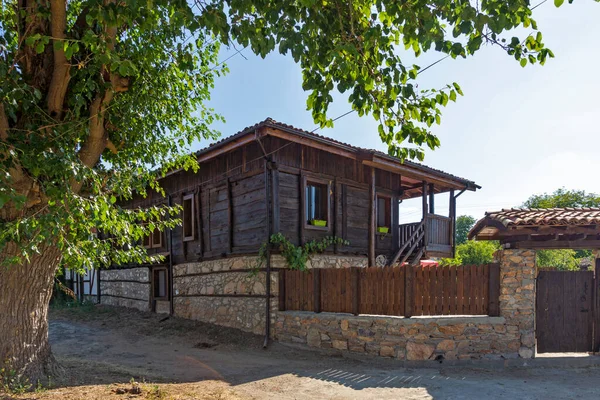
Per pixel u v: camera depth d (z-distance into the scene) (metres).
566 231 7.25
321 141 10.13
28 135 4.70
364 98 4.58
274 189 10.22
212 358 8.46
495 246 27.69
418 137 4.80
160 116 6.70
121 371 6.74
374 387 6.24
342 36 4.38
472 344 7.59
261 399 5.64
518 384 6.32
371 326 8.01
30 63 5.23
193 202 12.73
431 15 3.71
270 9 3.80
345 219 11.95
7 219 4.74
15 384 5.00
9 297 5.21
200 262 12.38
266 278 9.98
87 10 5.30
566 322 7.79
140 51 5.55
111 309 15.80
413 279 7.86
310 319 9.05
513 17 3.61
